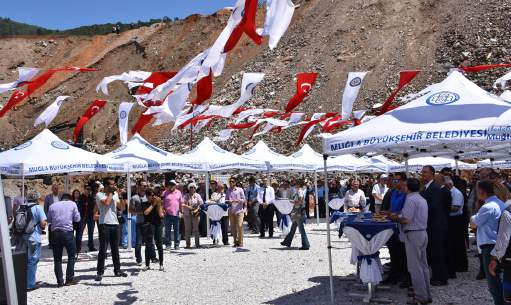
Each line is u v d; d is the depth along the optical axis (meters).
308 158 21.20
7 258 4.99
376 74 46.62
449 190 9.41
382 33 52.75
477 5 51.06
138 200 11.73
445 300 7.94
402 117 8.09
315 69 49.97
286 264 11.73
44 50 88.44
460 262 10.27
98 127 59.94
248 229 20.34
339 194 23.55
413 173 25.95
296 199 14.19
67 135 59.91
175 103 7.68
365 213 9.79
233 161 17.86
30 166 12.73
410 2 56.34
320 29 57.12
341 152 8.33
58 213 10.05
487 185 6.74
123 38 84.81
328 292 8.86
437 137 7.34
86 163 13.51
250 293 8.91
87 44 86.69
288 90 47.56
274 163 19.48
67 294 9.26
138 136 16.92
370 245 7.96
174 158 16.52
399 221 7.70
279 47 57.84
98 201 10.65
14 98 11.59
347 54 50.94
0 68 84.81
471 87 8.34
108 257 13.78
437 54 46.62
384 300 8.02
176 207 14.90
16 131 65.88
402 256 9.23
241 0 6.66
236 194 15.32
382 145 7.77
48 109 13.95
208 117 18.00
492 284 6.52
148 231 11.55
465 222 10.27
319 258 12.46
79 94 70.25
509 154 13.03
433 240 9.05
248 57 62.12
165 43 77.06
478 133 7.16
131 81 14.20
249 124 19.27
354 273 10.43
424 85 42.38
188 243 15.23
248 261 12.31
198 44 74.06
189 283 9.92
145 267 11.65
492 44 43.50
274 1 6.34
